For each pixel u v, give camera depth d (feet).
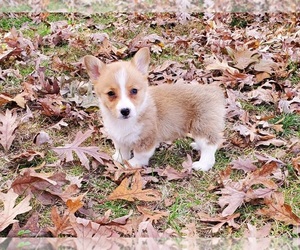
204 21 6.75
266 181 3.19
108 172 3.41
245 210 3.05
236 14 6.97
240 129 3.90
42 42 5.74
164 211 3.07
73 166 3.52
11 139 3.67
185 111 3.60
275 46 5.79
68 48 5.69
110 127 3.53
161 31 6.44
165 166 3.60
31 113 4.09
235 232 2.89
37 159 3.56
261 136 3.84
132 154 3.85
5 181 3.30
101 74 3.50
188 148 3.85
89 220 2.86
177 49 5.75
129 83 3.35
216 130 3.54
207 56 5.47
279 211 2.95
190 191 3.27
